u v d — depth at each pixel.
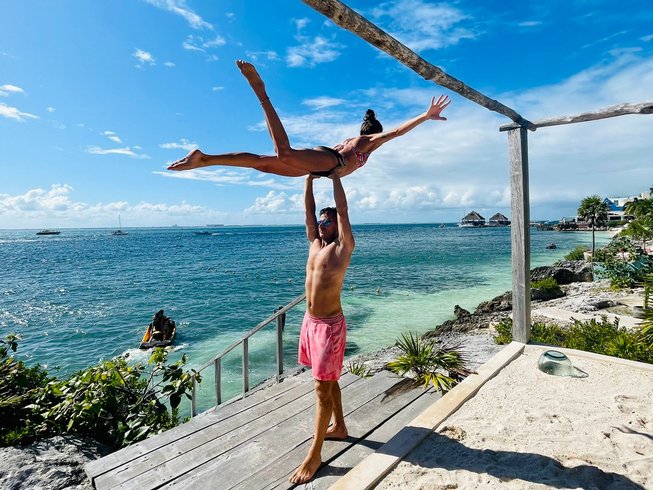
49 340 16.34
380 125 2.93
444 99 2.69
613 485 2.76
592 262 23.73
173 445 3.28
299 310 20.80
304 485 2.74
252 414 3.79
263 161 2.30
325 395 2.78
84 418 5.29
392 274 31.92
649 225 25.72
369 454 3.12
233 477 2.83
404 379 4.61
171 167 1.96
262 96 2.06
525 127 5.30
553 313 12.04
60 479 4.21
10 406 5.49
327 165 2.45
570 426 3.55
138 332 17.31
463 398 4.02
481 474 2.87
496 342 10.07
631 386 4.36
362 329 16.03
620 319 10.93
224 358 13.40
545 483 2.77
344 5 2.17
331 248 2.78
